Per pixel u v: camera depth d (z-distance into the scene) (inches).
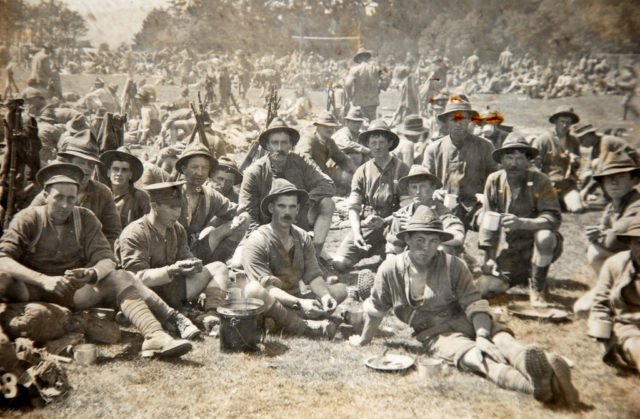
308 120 275.6
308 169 212.1
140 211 186.7
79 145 170.2
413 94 261.9
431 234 138.3
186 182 189.8
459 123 207.2
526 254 178.7
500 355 131.0
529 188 181.9
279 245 161.8
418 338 146.4
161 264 162.1
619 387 126.2
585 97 237.0
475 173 209.8
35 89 252.8
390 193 208.4
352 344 151.9
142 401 120.0
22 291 140.6
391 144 211.8
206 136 241.6
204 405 118.5
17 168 174.6
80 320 145.4
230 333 143.5
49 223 144.7
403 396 123.5
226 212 197.2
